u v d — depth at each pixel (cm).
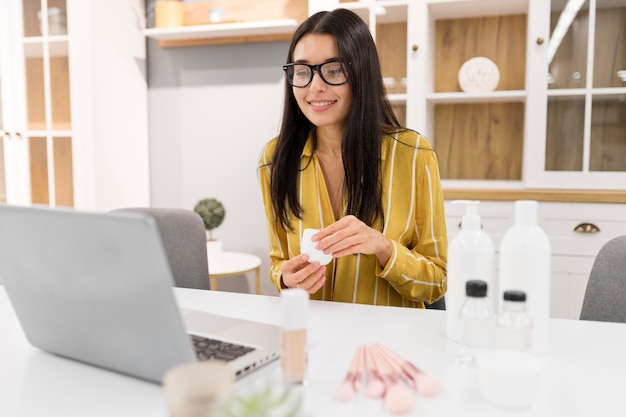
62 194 262
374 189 120
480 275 79
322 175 125
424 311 102
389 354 74
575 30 220
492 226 222
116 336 68
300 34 120
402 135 126
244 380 68
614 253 105
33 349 84
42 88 260
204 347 77
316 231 103
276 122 273
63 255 65
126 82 274
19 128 264
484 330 73
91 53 252
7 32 260
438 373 72
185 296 117
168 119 289
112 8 264
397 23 237
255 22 248
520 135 256
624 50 216
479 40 256
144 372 69
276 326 89
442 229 124
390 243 109
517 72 253
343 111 120
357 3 237
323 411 61
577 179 223
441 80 263
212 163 285
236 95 277
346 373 72
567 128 224
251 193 280
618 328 90
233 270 223
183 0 279
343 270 121
